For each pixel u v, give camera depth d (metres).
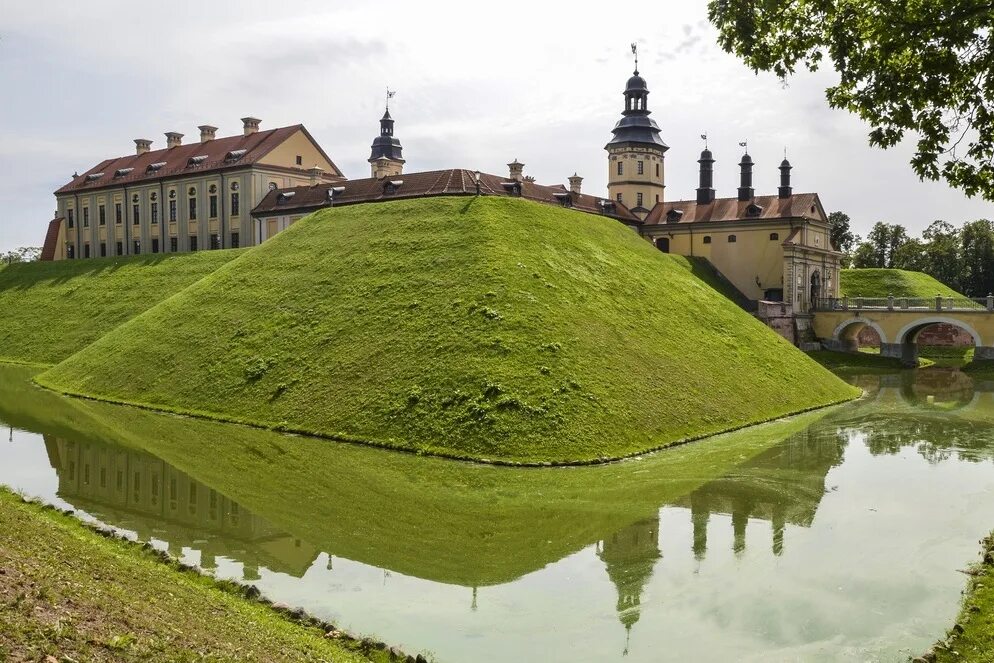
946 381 69.75
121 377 50.03
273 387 43.09
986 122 19.56
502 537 24.31
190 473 31.06
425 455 34.59
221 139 103.88
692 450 37.19
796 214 90.12
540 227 57.81
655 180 107.38
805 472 32.94
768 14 20.84
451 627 18.03
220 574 20.56
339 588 20.11
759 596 19.94
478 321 43.31
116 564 18.20
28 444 35.72
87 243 111.06
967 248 143.25
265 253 60.50
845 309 88.50
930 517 26.61
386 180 80.56
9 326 80.19
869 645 17.23
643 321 50.28
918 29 19.11
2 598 12.81
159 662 12.38
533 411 36.34
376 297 48.81
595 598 19.81
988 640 17.00
